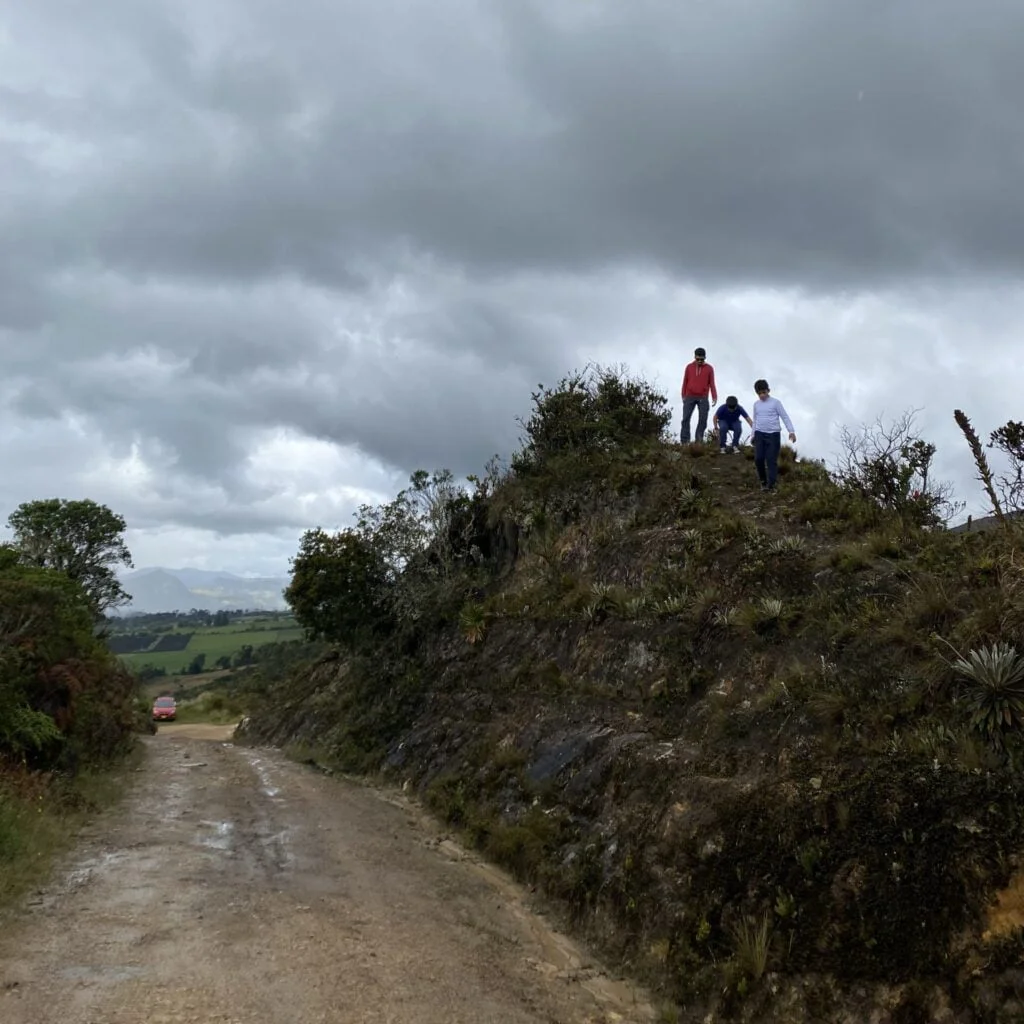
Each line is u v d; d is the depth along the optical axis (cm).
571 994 693
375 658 2166
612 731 1070
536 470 2014
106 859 932
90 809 1191
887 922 584
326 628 2222
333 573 2172
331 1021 555
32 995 555
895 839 622
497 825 1117
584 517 1727
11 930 678
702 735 934
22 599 1459
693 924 706
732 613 1072
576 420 2028
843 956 591
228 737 3578
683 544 1332
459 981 664
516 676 1441
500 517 2020
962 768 639
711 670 1034
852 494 1284
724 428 1802
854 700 781
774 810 720
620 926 785
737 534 1264
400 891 902
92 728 1575
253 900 802
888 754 698
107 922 712
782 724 826
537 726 1256
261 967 632
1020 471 936
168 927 706
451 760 1423
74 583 1842
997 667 668
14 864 828
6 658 1314
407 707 1789
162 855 965
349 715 2091
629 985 716
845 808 666
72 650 1645
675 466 1639
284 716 2783
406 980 645
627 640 1223
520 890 959
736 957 648
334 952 679
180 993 571
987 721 661
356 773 1758
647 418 2025
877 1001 555
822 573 1052
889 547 1054
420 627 2034
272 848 1042
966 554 912
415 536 2164
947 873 575
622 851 848
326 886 886
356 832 1178
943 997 526
